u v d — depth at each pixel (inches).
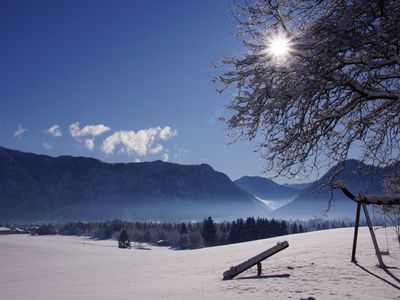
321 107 270.2
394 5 232.4
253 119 284.4
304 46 246.4
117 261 1841.8
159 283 738.8
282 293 506.0
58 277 1288.1
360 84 263.7
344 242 1130.0
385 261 733.3
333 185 286.7
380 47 240.4
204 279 727.1
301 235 1898.4
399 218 680.4
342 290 505.7
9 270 1784.0
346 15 235.0
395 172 291.4
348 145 285.0
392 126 280.7
